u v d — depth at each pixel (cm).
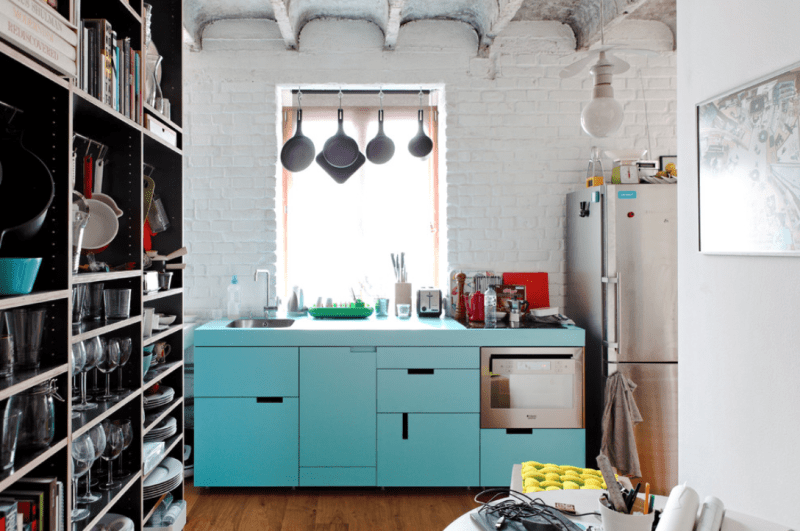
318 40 342
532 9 327
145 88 209
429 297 340
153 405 215
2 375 124
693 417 201
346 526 254
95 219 186
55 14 133
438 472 288
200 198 343
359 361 288
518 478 176
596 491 146
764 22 161
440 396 289
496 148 347
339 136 336
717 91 184
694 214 200
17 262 121
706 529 106
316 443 287
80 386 184
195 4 316
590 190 303
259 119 342
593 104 221
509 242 348
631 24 341
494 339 288
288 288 380
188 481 305
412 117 379
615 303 284
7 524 116
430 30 344
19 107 140
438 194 380
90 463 165
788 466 153
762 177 160
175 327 231
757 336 166
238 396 286
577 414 290
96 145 193
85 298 185
